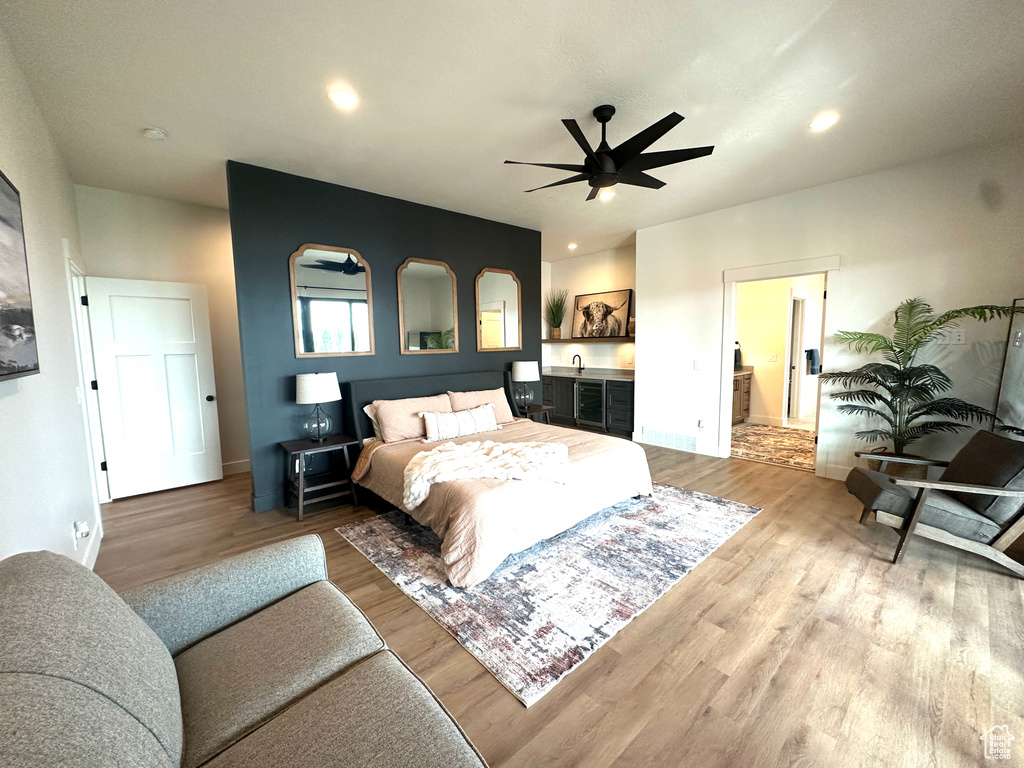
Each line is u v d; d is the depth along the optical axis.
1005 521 2.35
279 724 0.99
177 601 1.31
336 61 2.11
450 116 2.63
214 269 4.32
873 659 1.81
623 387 5.90
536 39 1.98
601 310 6.73
